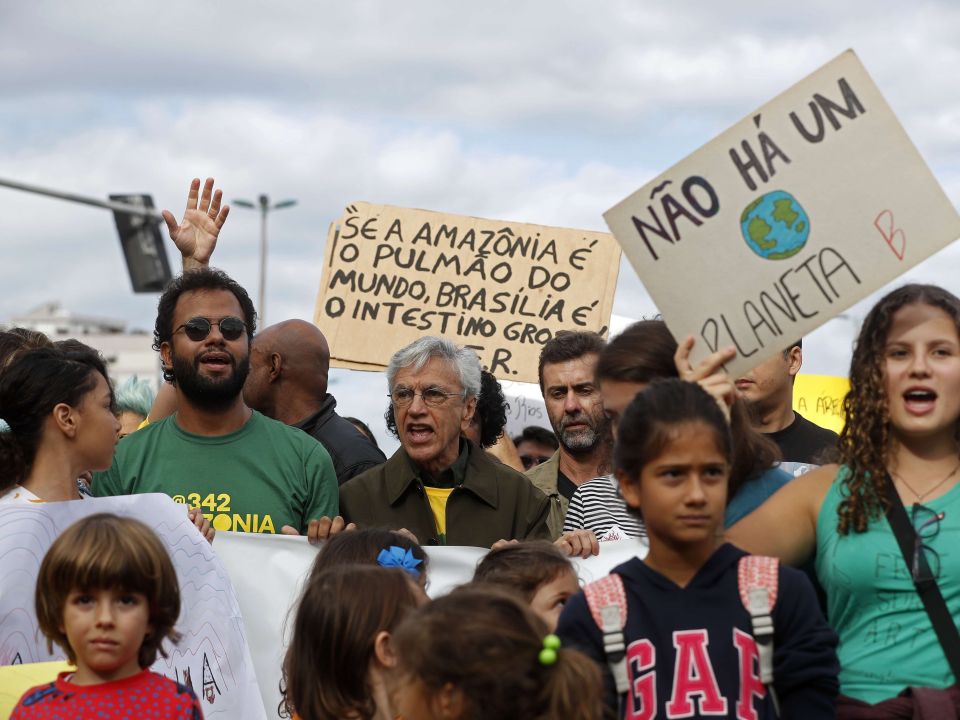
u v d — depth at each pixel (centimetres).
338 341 800
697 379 425
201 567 525
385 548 489
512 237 813
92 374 527
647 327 457
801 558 419
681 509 369
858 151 433
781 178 439
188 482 591
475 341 800
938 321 407
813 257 435
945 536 394
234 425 607
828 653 370
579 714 321
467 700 319
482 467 641
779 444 599
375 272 809
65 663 458
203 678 515
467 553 585
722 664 368
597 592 381
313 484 606
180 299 602
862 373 414
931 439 409
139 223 2045
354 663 415
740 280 440
